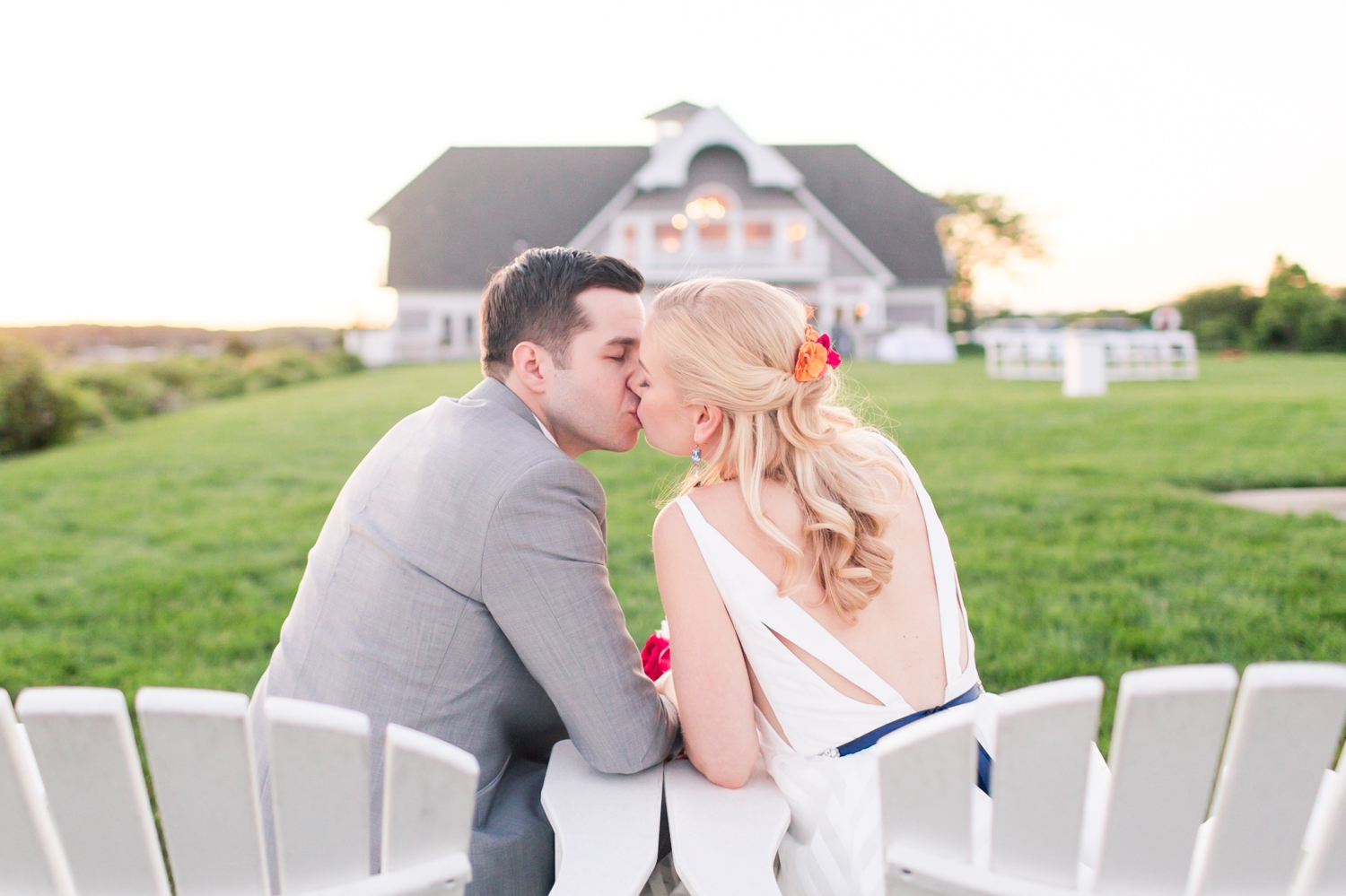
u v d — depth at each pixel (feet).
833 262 101.19
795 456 4.84
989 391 46.91
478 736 5.11
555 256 5.70
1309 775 2.78
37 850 3.05
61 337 102.06
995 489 20.75
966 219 151.33
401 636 4.89
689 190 99.60
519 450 4.96
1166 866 2.93
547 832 4.99
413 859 3.04
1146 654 10.79
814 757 4.76
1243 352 96.07
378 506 5.15
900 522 5.13
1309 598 12.51
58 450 35.22
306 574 5.48
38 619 13.33
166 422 43.09
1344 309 93.45
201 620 13.06
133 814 2.93
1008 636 11.43
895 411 37.01
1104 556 14.93
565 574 4.77
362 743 2.86
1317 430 29.30
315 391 56.03
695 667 4.73
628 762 4.76
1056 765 2.81
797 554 4.62
